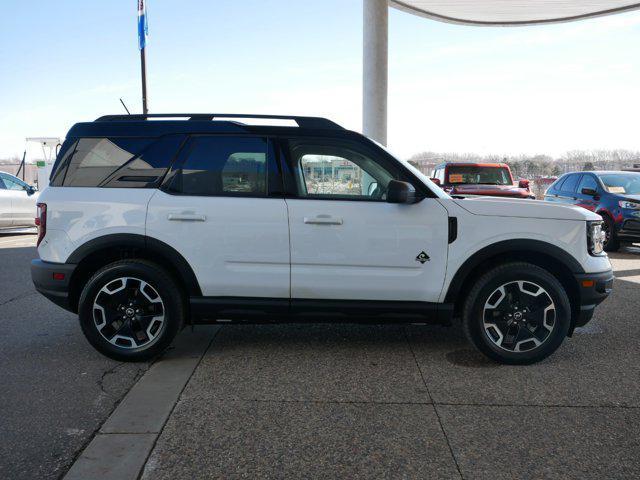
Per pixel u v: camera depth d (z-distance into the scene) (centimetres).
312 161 398
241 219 387
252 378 367
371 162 399
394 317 396
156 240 389
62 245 395
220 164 397
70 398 336
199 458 263
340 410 317
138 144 402
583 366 393
